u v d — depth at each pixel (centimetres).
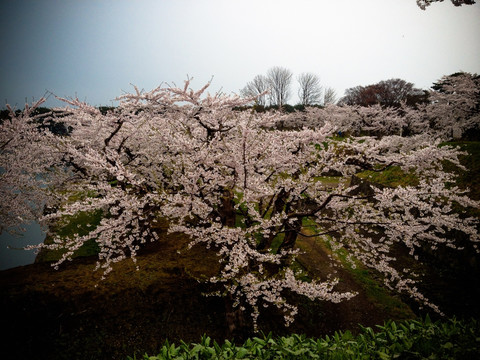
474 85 1600
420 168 740
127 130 1050
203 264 944
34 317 670
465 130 1786
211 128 780
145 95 786
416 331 348
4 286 773
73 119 985
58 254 1033
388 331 340
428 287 950
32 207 1014
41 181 986
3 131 848
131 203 573
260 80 4812
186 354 315
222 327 704
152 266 912
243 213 697
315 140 638
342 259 1116
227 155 643
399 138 1484
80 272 862
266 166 711
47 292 755
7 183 868
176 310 737
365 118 2873
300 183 639
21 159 923
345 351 306
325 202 615
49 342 615
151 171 1059
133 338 646
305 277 964
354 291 916
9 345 600
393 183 1582
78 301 731
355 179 2088
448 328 351
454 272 1009
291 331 722
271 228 689
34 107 875
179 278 860
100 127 984
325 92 5056
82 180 1162
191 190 598
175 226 654
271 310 787
